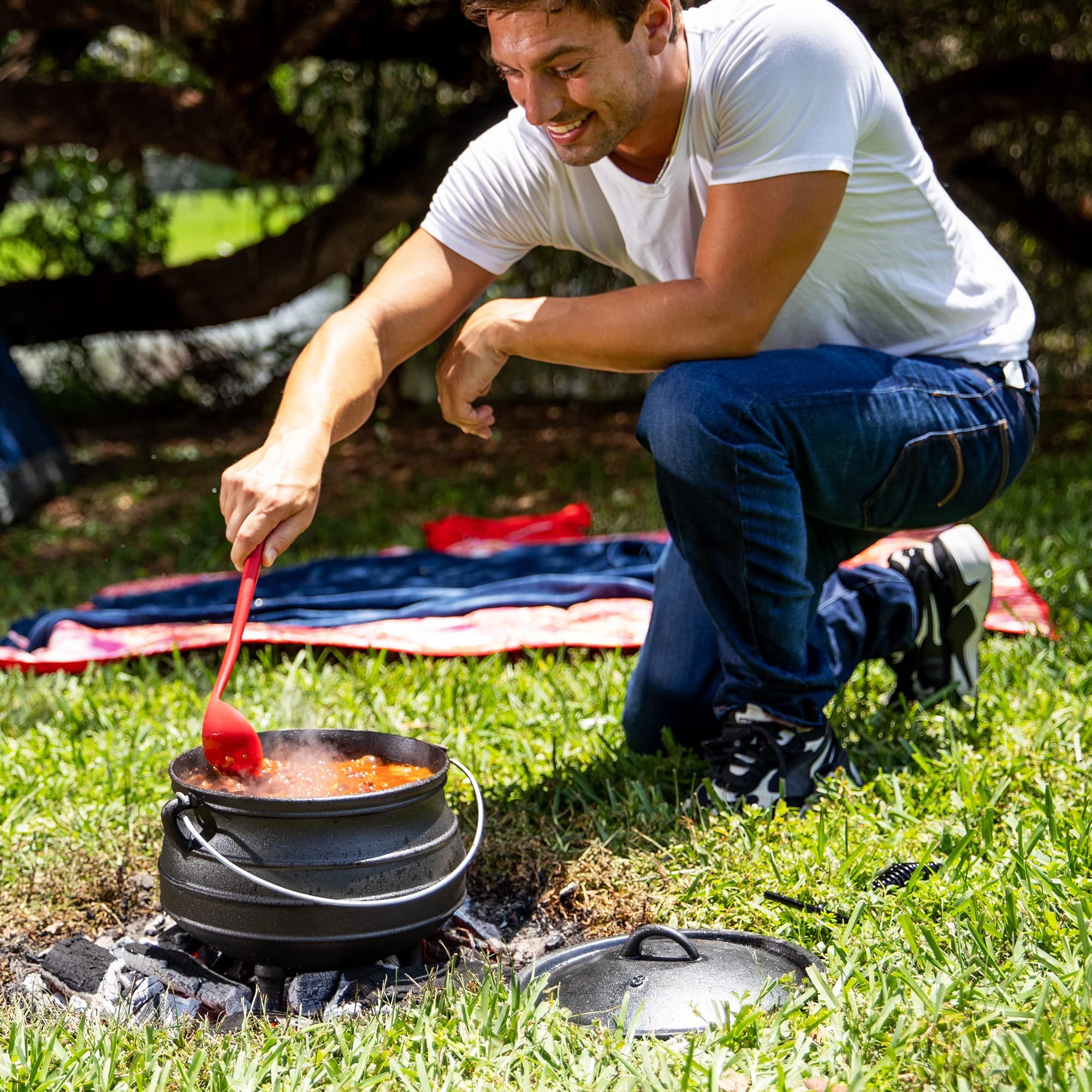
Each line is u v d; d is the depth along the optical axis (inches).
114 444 312.0
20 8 230.7
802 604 94.7
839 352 94.3
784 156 86.0
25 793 105.1
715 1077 59.7
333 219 283.3
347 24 255.3
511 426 327.0
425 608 156.6
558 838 94.7
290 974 77.0
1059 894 77.5
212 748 78.6
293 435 85.5
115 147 258.1
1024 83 277.7
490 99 281.3
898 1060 62.2
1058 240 315.6
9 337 292.0
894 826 92.4
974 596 114.5
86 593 191.6
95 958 79.5
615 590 160.4
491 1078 63.2
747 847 89.1
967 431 97.1
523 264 329.4
